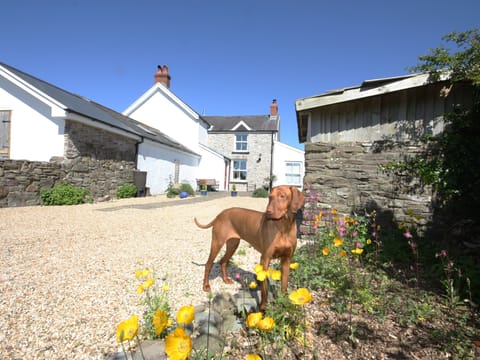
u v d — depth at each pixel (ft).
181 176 56.59
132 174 39.63
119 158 37.06
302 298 4.89
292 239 7.18
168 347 3.59
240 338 6.63
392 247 12.17
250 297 7.94
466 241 12.20
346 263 10.66
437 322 7.34
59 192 27.86
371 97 16.11
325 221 15.21
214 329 6.40
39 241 14.71
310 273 9.86
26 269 10.64
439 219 14.01
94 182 32.89
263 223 7.40
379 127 15.98
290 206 6.87
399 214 14.82
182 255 13.50
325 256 11.30
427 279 9.90
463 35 12.35
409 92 15.38
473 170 13.43
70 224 19.34
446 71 13.60
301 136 29.66
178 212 27.78
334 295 8.73
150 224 20.95
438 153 14.32
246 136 73.05
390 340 6.62
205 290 9.23
